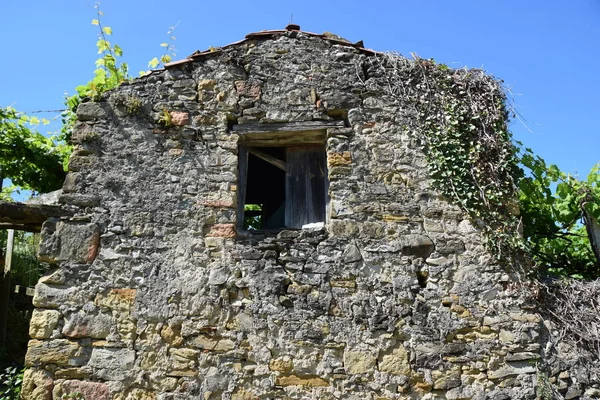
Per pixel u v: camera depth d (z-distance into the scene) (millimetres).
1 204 4625
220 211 4941
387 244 4910
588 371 4688
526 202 6473
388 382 4520
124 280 4672
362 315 4676
